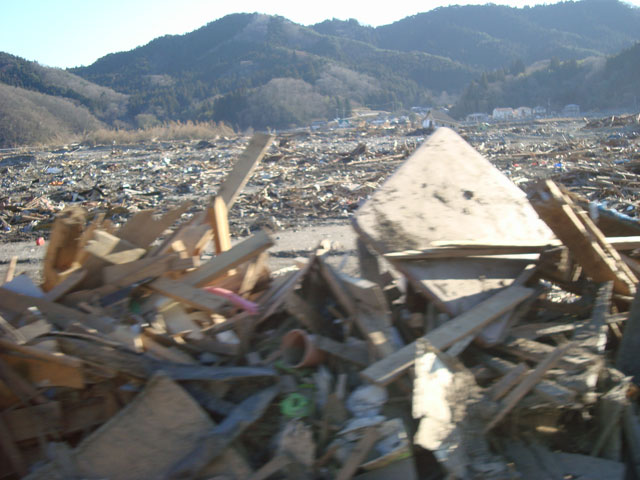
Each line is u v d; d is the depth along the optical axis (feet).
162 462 11.07
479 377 12.50
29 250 42.39
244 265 17.52
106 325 13.82
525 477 10.76
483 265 15.21
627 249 16.99
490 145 132.05
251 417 11.57
